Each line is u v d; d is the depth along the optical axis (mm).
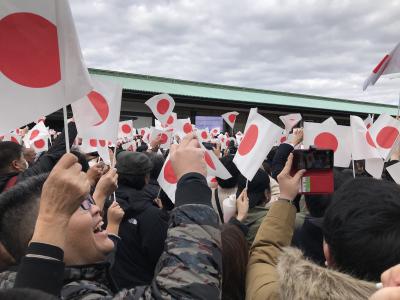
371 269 1075
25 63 1590
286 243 1692
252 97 39125
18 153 3588
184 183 1288
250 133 2736
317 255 2018
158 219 2916
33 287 979
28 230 1350
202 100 32281
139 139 11398
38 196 1393
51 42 1584
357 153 3623
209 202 1276
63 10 1570
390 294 639
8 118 1583
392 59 4559
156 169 4316
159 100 5727
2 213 1372
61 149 3377
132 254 2877
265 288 1440
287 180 1802
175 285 1115
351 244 1099
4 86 1584
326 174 1839
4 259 1382
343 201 1178
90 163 4754
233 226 1902
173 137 6180
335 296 938
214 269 1155
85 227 1401
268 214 1761
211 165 2678
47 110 1599
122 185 3084
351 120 3652
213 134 11352
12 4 1552
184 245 1171
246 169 2666
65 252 1375
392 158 4273
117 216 2363
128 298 1192
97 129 2979
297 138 4098
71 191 1058
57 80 1596
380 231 1077
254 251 1694
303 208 3010
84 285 1304
